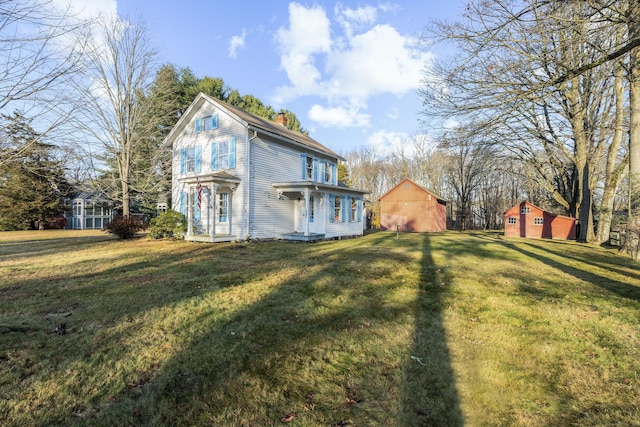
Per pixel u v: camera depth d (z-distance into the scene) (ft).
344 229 61.31
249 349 11.16
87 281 21.43
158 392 8.57
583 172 56.13
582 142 55.72
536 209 71.92
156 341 11.77
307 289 19.36
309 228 55.72
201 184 48.03
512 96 24.43
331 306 16.06
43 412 7.72
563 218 68.90
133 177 69.21
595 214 69.97
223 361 10.30
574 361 10.42
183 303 16.43
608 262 30.86
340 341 11.84
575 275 24.03
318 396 8.45
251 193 49.01
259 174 50.65
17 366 9.80
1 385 8.77
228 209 50.24
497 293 18.69
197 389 8.71
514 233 74.43
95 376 9.34
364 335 12.40
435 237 64.80
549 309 15.62
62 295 17.92
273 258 31.81
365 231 93.15
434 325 13.47
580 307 15.98
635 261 31.50
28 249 39.93
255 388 8.78
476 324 13.61
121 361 10.23
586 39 21.08
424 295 18.16
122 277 22.72
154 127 72.02
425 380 9.21
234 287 19.83
